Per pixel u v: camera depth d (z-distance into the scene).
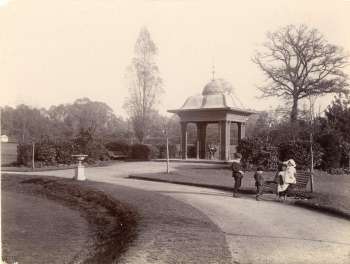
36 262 9.77
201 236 9.49
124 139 42.94
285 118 30.36
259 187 16.48
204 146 38.41
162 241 9.02
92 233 12.59
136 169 28.64
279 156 26.62
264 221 11.97
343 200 15.81
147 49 43.41
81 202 17.28
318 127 26.94
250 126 53.38
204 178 22.61
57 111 75.75
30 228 13.12
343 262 8.03
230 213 12.99
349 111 30.25
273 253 8.55
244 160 26.80
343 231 10.90
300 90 29.84
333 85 29.36
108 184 20.16
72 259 10.00
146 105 44.12
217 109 34.12
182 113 36.62
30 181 22.86
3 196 19.69
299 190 18.11
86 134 34.59
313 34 28.42
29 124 40.81
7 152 41.25
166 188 19.03
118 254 8.62
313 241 9.73
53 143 32.59
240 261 7.85
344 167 27.98
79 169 22.34
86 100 80.00
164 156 39.47
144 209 13.02
